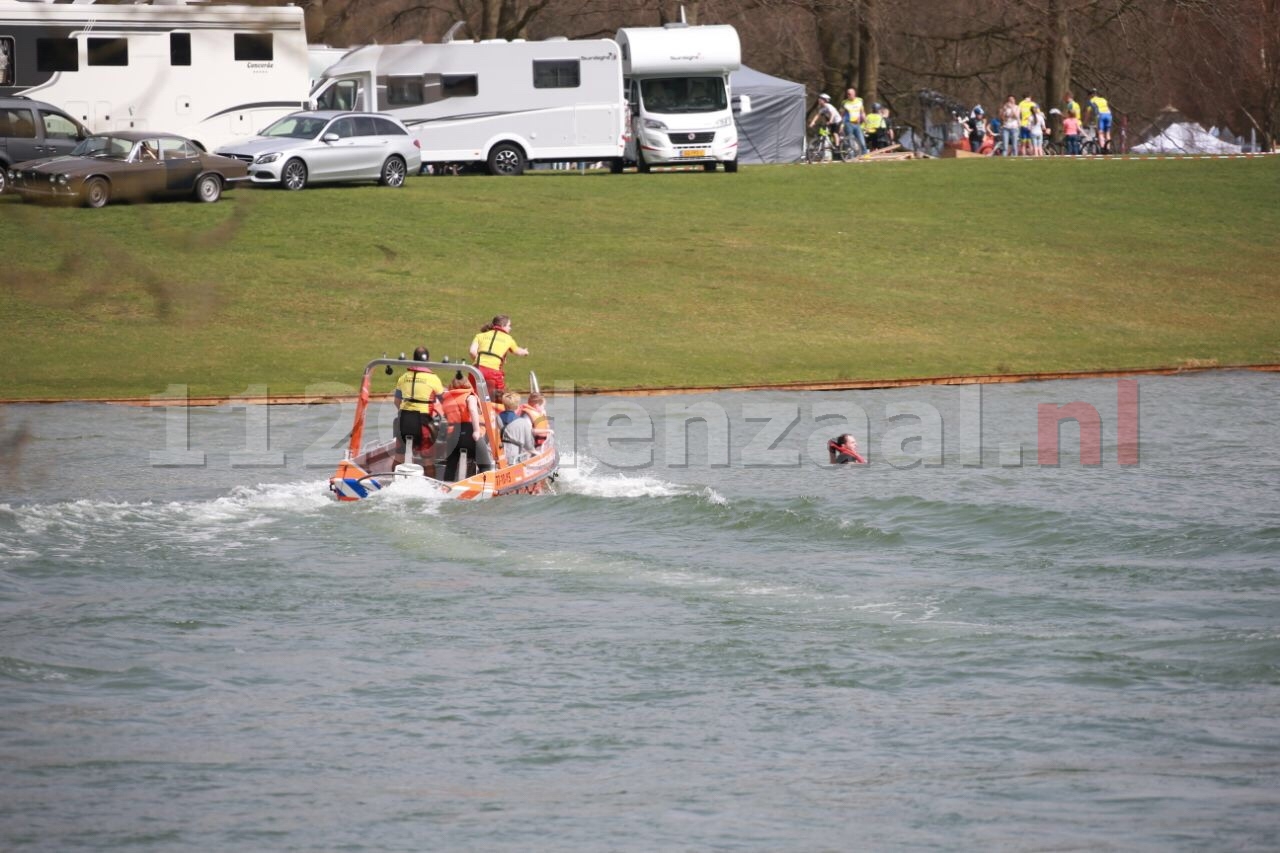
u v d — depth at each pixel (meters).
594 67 176.12
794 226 157.88
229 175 147.12
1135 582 53.00
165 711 39.22
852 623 48.16
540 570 54.78
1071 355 116.12
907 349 117.06
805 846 30.73
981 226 162.12
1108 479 72.25
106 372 102.44
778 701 40.41
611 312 124.94
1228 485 70.31
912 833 31.42
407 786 34.31
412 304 123.88
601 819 32.41
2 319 116.12
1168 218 169.12
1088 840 30.73
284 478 71.50
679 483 71.38
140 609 48.66
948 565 55.78
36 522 60.16
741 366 109.81
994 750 36.53
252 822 32.00
